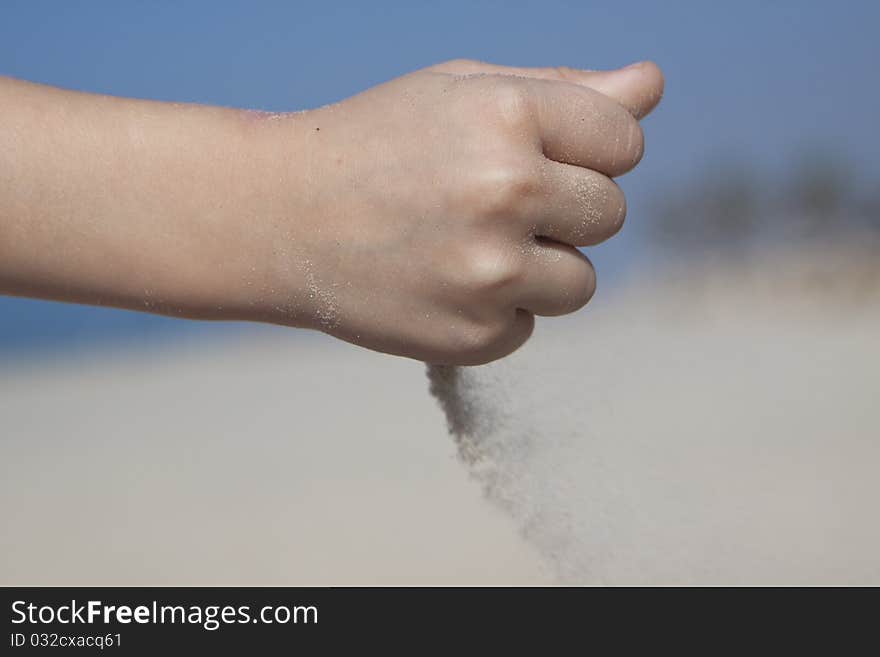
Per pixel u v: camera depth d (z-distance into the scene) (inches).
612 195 16.4
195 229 16.6
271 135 16.7
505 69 17.7
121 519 58.7
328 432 81.6
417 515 52.1
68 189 16.5
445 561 42.9
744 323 112.5
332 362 133.8
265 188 16.5
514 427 18.4
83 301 16.8
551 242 16.5
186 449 81.7
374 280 16.4
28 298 16.8
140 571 46.4
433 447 70.9
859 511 38.1
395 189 16.2
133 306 16.8
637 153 16.6
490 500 18.4
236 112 17.0
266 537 50.7
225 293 16.7
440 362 16.8
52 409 119.0
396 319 16.5
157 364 154.9
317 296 16.6
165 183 16.6
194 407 107.4
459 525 49.2
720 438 53.2
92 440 92.3
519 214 16.1
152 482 69.6
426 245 16.2
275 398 107.0
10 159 16.4
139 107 16.9
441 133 16.2
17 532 57.5
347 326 16.7
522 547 43.9
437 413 85.3
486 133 16.1
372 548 46.4
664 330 105.9
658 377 73.4
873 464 46.6
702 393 68.4
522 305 16.5
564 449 18.7
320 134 16.6
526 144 16.2
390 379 112.0
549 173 16.2
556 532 18.6
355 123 16.6
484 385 18.3
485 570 40.7
